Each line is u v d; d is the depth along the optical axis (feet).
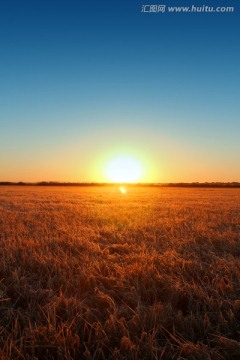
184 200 100.37
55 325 11.66
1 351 9.94
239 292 15.44
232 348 10.68
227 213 55.47
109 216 48.21
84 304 13.71
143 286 15.76
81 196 121.90
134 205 73.41
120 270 18.20
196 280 17.21
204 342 11.39
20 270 18.34
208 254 22.86
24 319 12.25
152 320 12.11
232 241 28.14
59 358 10.10
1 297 14.48
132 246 25.75
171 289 15.05
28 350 10.56
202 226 37.22
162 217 48.55
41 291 14.93
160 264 20.07
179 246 25.73
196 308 13.64
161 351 10.50
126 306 13.55
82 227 35.68
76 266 19.53
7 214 49.75
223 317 12.64
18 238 27.68
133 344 10.53
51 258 20.76
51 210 58.54
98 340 10.83
